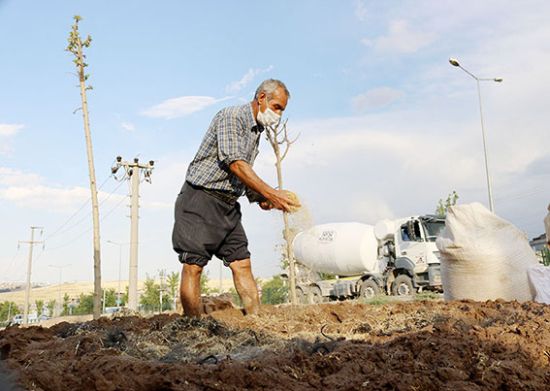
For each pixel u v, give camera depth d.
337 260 22.22
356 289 22.16
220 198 4.81
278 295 22.14
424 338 3.03
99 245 16.58
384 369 2.57
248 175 4.48
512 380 2.36
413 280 19.73
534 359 2.70
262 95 4.79
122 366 2.52
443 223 20.16
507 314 4.11
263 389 2.30
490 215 6.53
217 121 4.76
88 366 2.56
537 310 4.16
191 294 4.71
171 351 3.53
